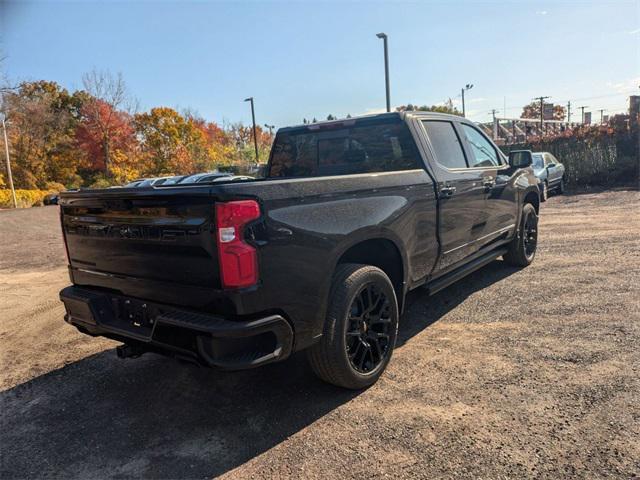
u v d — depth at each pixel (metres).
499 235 5.38
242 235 2.40
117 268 2.98
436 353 3.71
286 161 5.05
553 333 3.91
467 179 4.49
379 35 21.50
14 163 46.09
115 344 4.50
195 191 2.39
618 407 2.74
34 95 51.91
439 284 4.20
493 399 2.94
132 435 2.87
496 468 2.29
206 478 2.41
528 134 40.38
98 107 51.06
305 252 2.70
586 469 2.24
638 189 15.99
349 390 3.23
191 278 2.54
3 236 14.90
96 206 3.01
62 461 2.63
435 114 4.52
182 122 57.09
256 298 2.46
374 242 3.42
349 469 2.39
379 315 3.33
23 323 5.36
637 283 5.10
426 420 2.77
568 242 7.70
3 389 3.62
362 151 4.42
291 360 3.83
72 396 3.44
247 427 2.87
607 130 18.42
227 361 2.42
